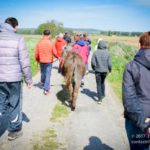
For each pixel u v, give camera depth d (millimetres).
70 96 8562
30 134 6480
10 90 5938
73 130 6867
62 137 6410
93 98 10133
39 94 10250
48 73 10234
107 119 7824
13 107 6027
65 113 8148
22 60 5805
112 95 10797
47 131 6707
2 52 5703
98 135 6633
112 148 5953
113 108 8961
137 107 3607
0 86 5867
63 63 8859
